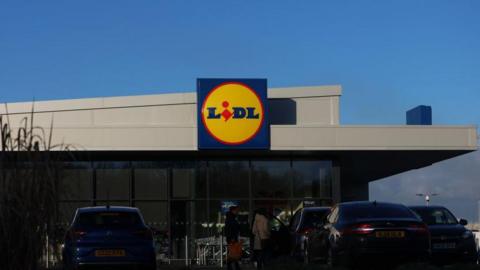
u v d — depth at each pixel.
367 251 13.68
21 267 7.77
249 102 24.34
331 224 14.80
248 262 24.94
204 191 26.06
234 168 26.23
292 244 19.00
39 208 7.82
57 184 8.09
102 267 14.42
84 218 14.77
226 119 24.25
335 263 14.19
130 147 24.03
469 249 17.70
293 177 26.20
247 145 24.20
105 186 25.80
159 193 25.97
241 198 26.06
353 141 24.33
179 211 25.94
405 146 24.33
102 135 23.97
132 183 25.89
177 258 25.67
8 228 7.72
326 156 26.28
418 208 19.11
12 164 8.00
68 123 27.92
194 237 25.83
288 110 27.70
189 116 27.67
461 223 19.16
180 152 25.11
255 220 18.17
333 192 26.08
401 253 13.75
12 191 7.79
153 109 27.77
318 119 27.70
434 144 24.39
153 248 14.84
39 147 8.16
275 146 24.30
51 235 7.91
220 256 25.45
